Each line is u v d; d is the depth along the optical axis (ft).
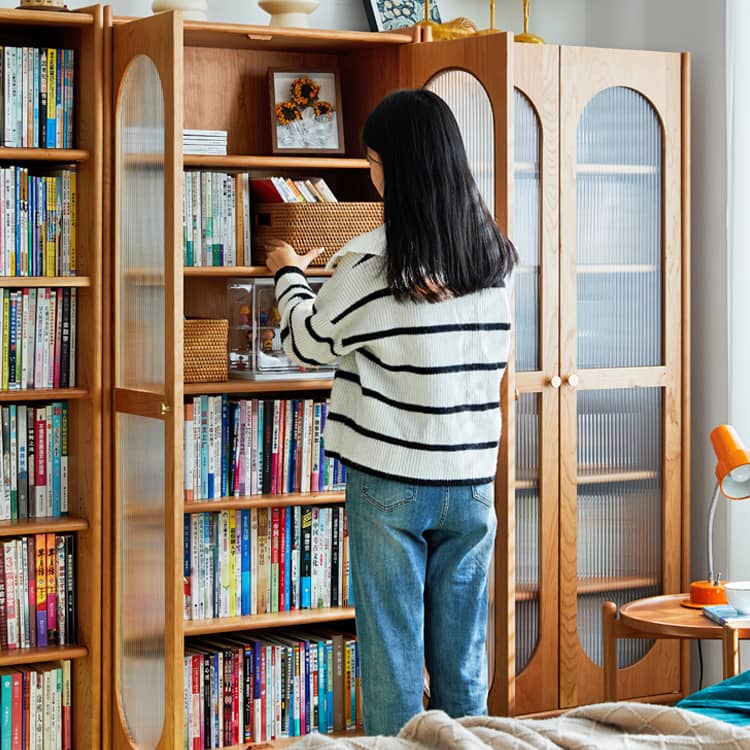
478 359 8.64
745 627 9.70
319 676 11.59
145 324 10.06
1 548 10.47
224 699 11.19
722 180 12.71
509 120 10.21
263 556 11.34
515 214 12.12
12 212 10.33
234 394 11.78
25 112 10.43
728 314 12.55
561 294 12.32
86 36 10.45
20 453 10.62
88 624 10.63
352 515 8.74
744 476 10.30
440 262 8.38
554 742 5.17
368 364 8.64
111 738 10.68
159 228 9.77
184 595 10.94
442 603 8.85
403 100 8.64
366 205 11.10
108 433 10.53
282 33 10.93
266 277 11.16
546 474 12.32
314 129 11.57
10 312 10.41
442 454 8.47
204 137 10.90
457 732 4.96
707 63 12.87
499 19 13.78
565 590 12.46
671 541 12.94
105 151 10.39
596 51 12.39
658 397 12.89
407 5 12.70
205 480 11.01
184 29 10.64
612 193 12.57
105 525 10.56
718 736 5.21
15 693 10.55
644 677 12.87
